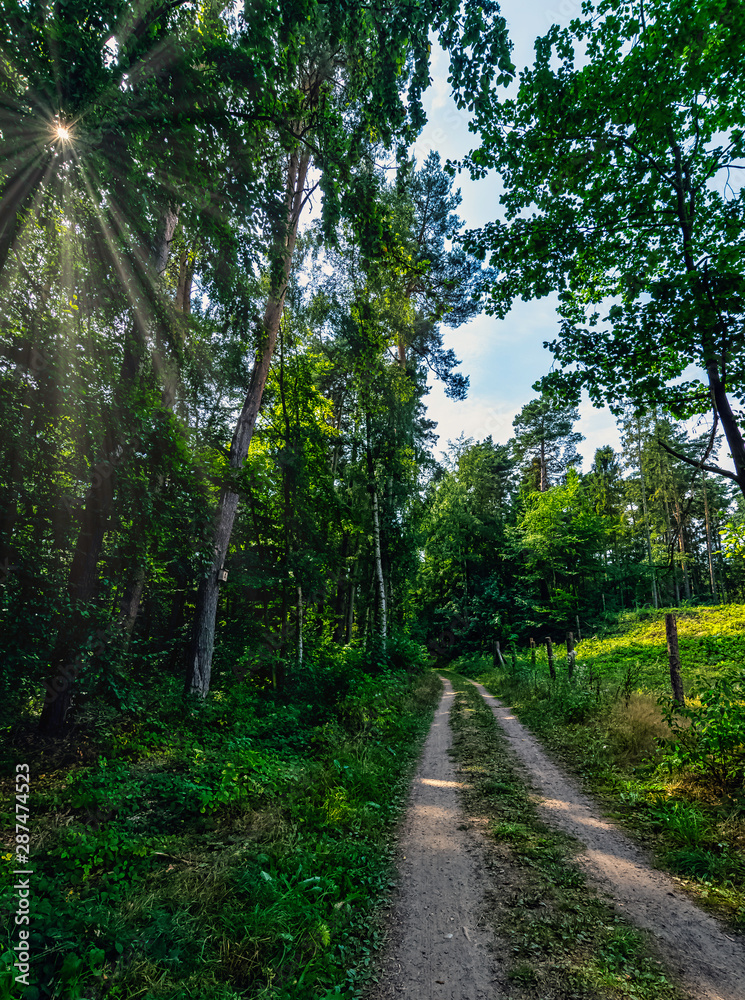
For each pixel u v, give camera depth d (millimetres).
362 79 7332
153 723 7547
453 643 38438
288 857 4305
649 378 7125
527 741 9039
